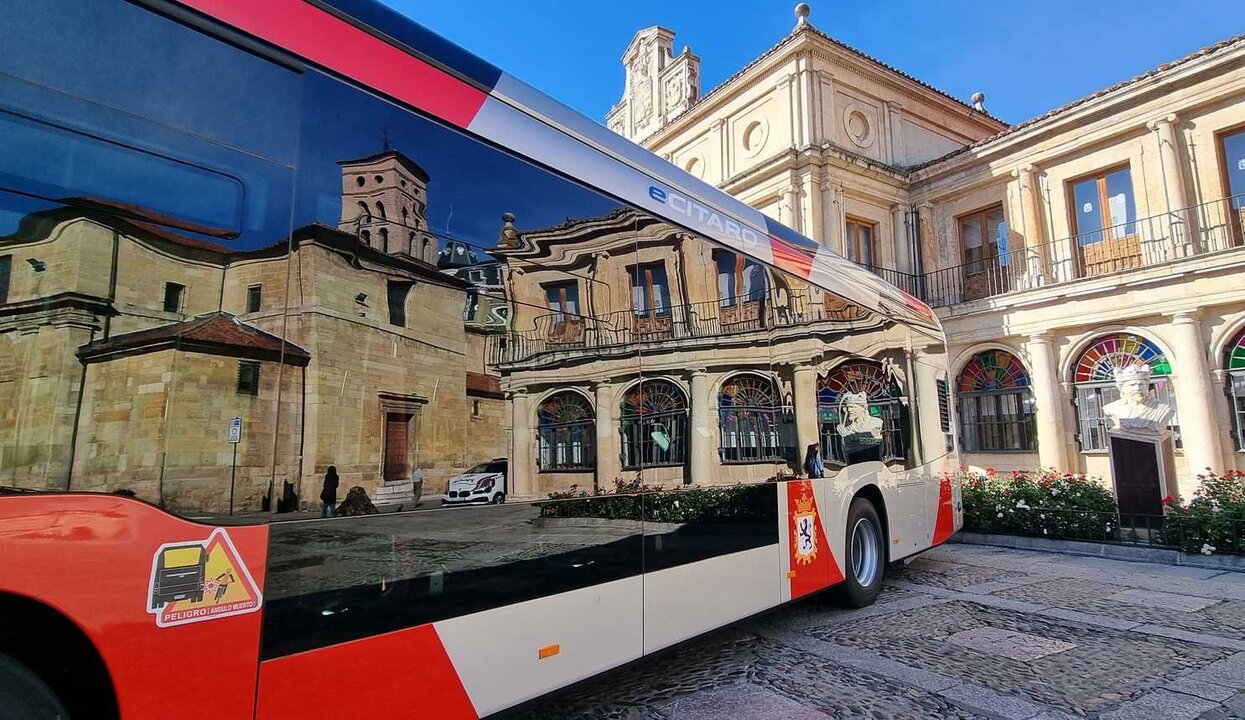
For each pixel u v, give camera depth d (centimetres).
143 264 232
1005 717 409
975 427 1770
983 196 1844
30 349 207
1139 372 1077
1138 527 990
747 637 572
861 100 1948
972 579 813
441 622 299
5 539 196
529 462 355
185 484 231
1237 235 1405
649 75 2478
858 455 674
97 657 210
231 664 234
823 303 645
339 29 302
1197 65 1430
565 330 390
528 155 383
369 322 293
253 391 252
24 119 214
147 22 244
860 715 413
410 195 318
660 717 412
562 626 355
